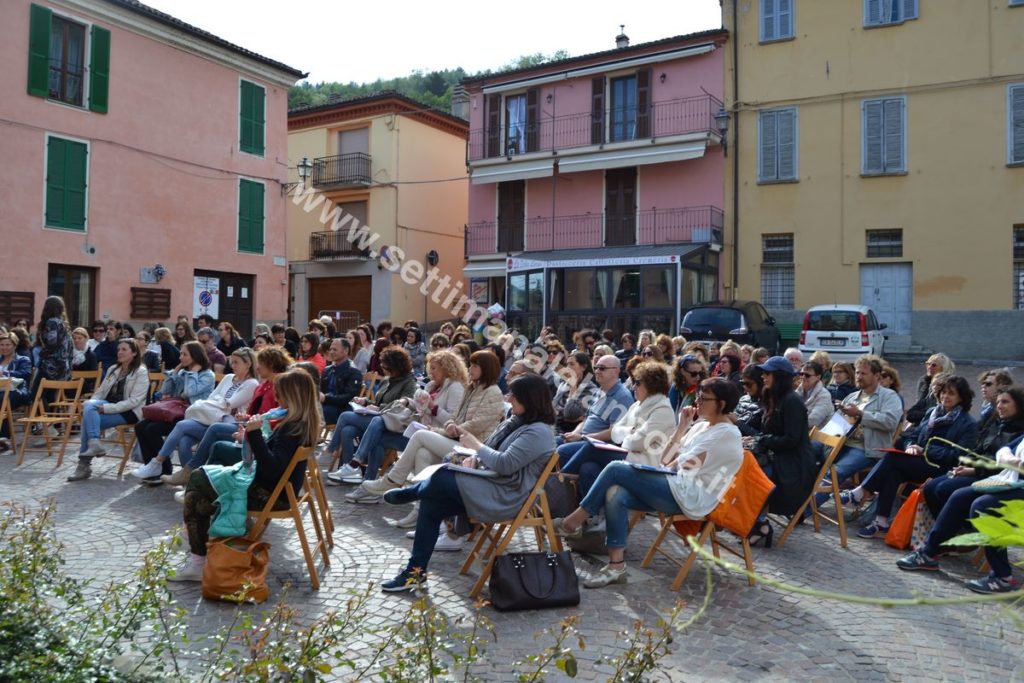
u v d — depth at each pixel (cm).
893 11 2073
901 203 2067
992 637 414
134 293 1928
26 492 701
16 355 1062
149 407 742
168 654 348
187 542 502
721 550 567
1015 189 1945
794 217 2188
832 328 1727
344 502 689
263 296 2283
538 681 323
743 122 2252
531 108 2562
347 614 304
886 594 483
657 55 2322
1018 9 1944
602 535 561
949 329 2003
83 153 1827
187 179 2064
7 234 1686
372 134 2792
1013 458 509
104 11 1852
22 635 275
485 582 486
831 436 621
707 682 356
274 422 487
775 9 2209
